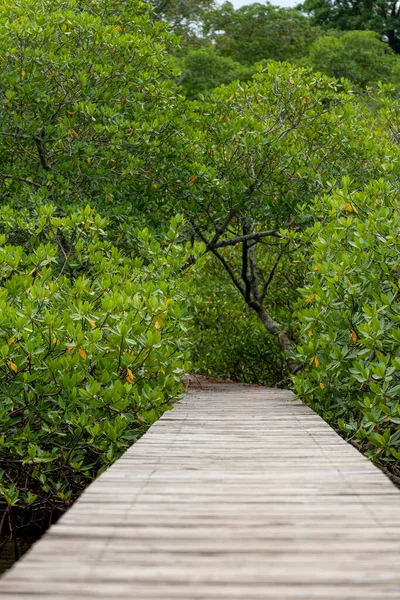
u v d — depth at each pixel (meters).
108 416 5.44
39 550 2.24
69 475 5.85
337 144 10.37
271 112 10.84
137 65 9.96
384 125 11.28
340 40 26.70
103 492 3.10
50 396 5.48
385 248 6.07
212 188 9.65
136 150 9.41
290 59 28.92
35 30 9.07
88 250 7.49
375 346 5.59
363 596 1.87
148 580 1.97
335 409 6.59
